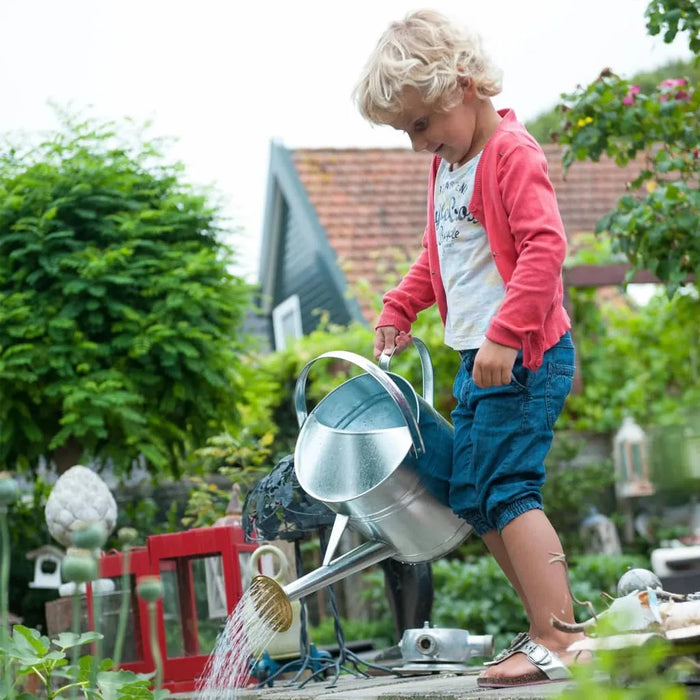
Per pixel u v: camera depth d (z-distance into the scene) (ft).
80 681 6.43
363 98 6.42
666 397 26.17
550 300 6.03
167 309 15.44
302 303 36.22
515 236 6.23
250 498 8.57
